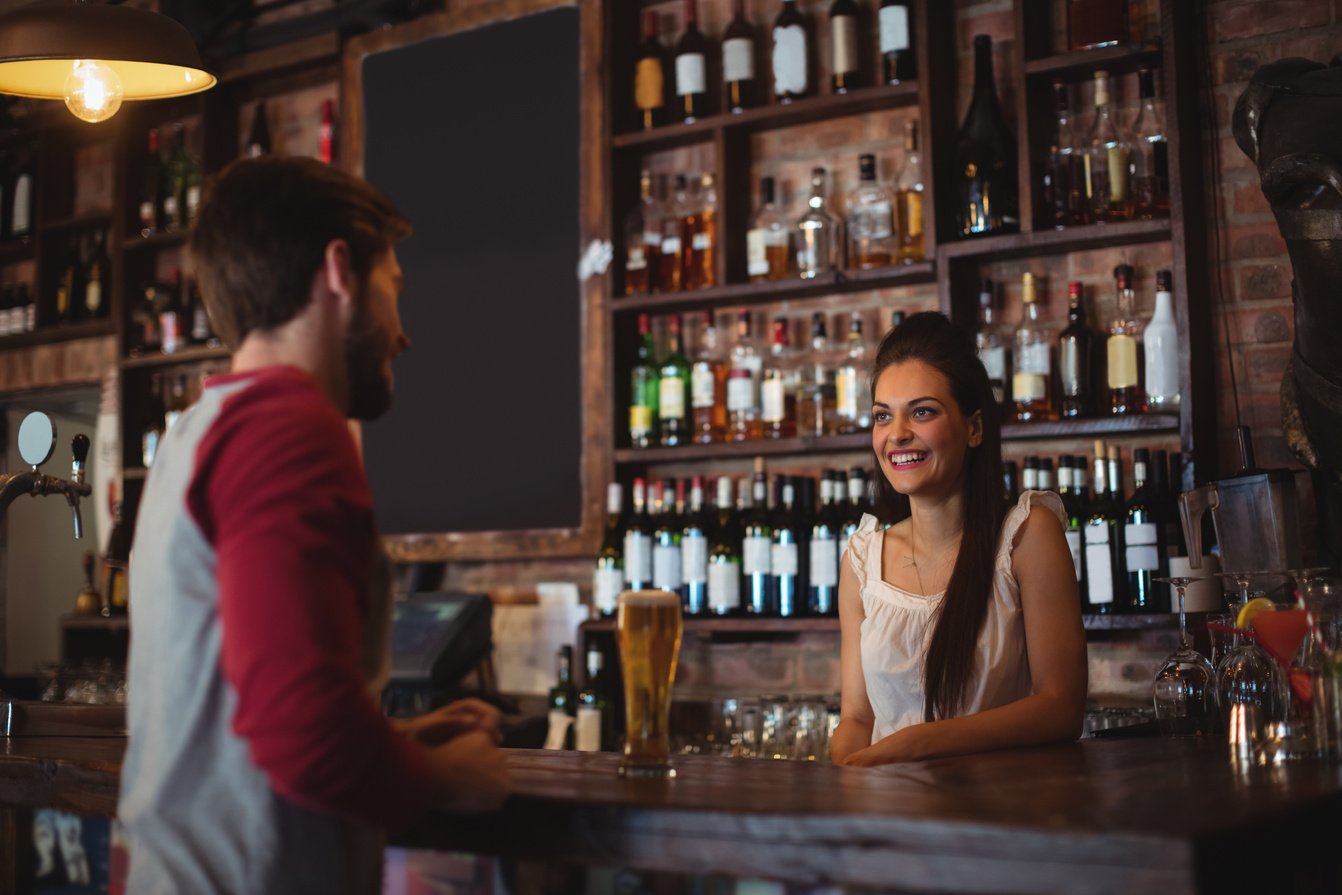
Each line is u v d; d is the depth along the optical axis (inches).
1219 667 73.2
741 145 137.8
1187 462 108.3
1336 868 55.7
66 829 59.4
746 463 137.3
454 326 153.2
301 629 38.4
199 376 173.9
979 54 124.5
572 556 146.9
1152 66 117.9
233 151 174.6
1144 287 119.1
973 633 80.3
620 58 143.2
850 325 133.0
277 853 41.4
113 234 176.1
